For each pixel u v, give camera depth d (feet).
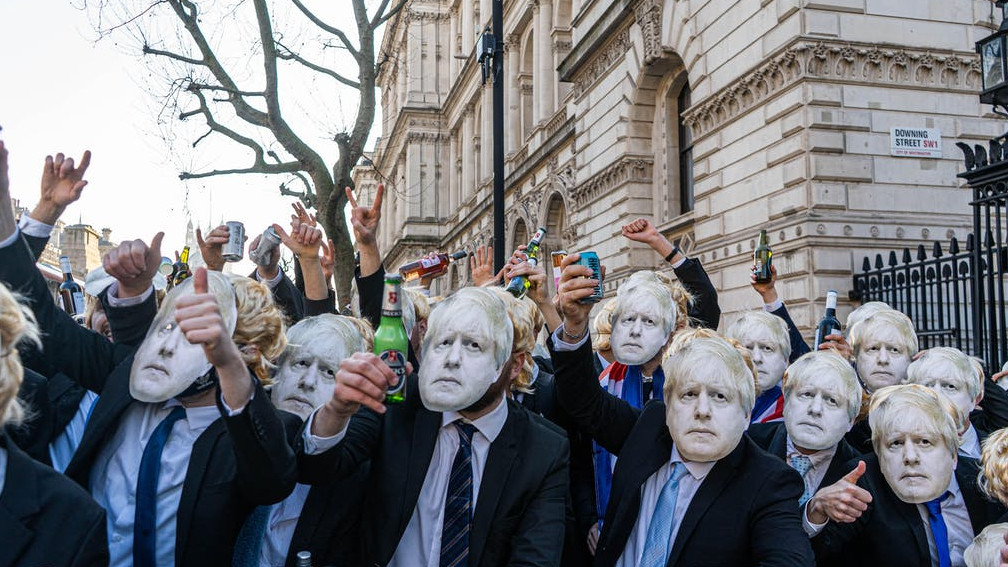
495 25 33.37
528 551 8.28
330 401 7.66
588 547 11.39
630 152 50.70
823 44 32.35
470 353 8.39
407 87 146.00
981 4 34.27
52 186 9.76
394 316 8.26
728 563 8.68
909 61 33.24
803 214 32.22
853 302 31.07
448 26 147.84
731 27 37.68
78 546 6.14
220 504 7.72
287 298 13.96
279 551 9.13
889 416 9.77
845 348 14.38
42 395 9.30
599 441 10.62
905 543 9.58
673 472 9.32
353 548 9.16
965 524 9.89
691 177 47.88
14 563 5.88
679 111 49.39
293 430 8.32
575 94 62.95
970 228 32.91
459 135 136.77
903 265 28.71
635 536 9.40
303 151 32.37
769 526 8.61
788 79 33.27
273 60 31.96
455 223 129.18
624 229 15.66
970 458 10.72
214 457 7.86
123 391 8.30
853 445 12.55
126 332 9.47
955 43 33.81
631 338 12.30
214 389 8.25
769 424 12.30
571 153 67.21
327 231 32.50
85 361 9.07
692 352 9.07
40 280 8.64
